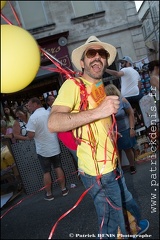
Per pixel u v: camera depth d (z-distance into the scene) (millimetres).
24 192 4180
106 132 1583
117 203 1655
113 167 1622
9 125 4801
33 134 3346
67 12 8312
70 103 1434
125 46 8336
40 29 8234
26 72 767
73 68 7902
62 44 7762
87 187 1670
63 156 3967
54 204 3438
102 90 1455
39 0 8352
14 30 762
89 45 1559
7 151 4102
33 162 3988
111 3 8297
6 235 2885
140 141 4117
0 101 7730
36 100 3424
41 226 2900
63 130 1347
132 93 3787
